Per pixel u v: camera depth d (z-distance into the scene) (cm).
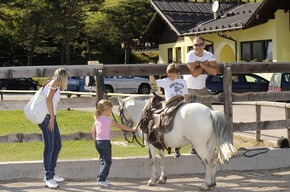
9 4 4731
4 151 977
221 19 2988
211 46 3000
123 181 719
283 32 2416
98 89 768
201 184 687
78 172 730
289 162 811
